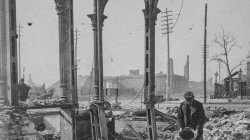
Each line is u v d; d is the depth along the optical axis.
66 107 10.06
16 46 8.27
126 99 43.53
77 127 10.08
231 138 9.27
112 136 10.88
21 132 7.73
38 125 12.30
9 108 7.89
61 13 10.40
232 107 19.00
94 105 9.52
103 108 9.39
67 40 10.36
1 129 7.46
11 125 7.61
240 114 13.78
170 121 9.89
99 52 9.46
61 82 10.32
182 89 75.62
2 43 8.05
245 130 9.94
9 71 8.02
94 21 10.30
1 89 8.04
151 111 8.42
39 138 8.05
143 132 11.81
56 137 11.41
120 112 16.56
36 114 9.16
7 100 8.03
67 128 9.99
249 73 38.91
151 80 8.58
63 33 10.39
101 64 9.42
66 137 10.01
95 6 10.37
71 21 10.39
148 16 8.68
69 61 10.34
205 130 11.09
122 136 11.51
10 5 8.08
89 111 10.68
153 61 8.70
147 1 8.72
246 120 11.52
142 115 13.08
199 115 5.47
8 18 8.02
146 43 8.65
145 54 8.63
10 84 8.02
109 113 11.83
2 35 8.05
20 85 14.67
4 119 7.61
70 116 10.02
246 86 36.06
